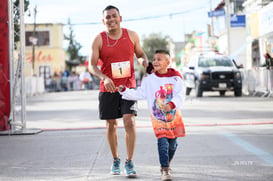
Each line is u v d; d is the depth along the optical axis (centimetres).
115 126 582
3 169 619
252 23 2805
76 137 923
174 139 541
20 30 1050
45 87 4488
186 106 1598
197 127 1015
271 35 2456
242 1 3678
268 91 1945
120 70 571
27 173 589
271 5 2355
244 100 1811
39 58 5312
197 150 718
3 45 1055
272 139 809
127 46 571
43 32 5316
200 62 2181
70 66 6025
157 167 604
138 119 1239
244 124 1037
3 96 1049
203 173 556
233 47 3747
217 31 4272
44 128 1110
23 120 1061
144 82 544
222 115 1255
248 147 732
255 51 2830
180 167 595
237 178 525
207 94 2394
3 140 922
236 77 2050
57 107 1861
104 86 571
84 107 1797
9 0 1052
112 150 578
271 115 1214
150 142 817
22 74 1062
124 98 542
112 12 559
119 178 548
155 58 534
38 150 775
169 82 536
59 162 659
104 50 567
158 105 530
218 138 838
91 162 653
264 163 605
